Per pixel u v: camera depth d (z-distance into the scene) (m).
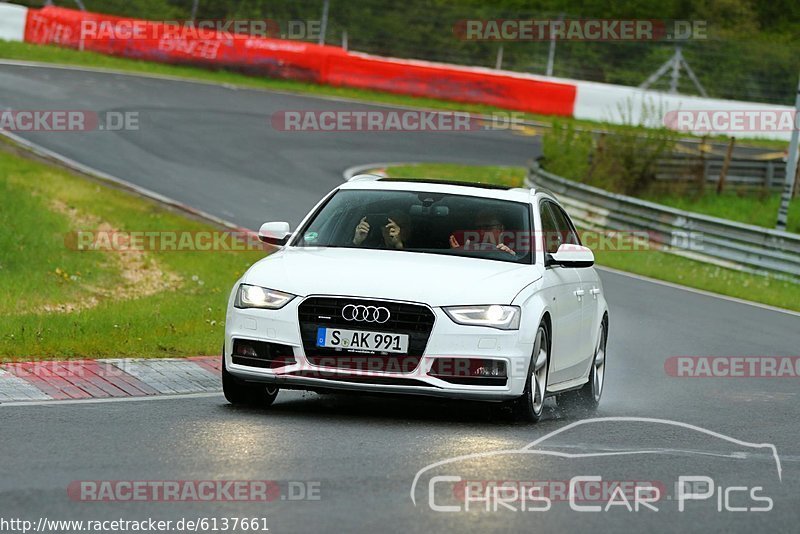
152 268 59.41
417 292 29.28
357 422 29.34
